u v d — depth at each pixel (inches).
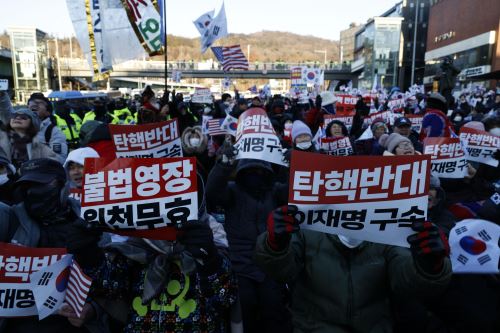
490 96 956.6
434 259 82.0
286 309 140.9
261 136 157.8
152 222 89.7
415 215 85.4
